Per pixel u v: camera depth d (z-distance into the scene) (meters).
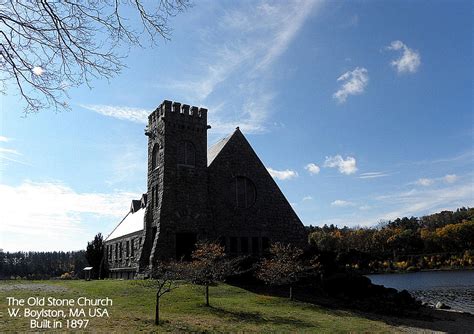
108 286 33.31
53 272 142.38
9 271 139.62
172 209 40.47
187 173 42.19
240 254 42.94
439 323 31.64
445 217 184.50
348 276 41.84
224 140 49.00
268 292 37.03
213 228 42.38
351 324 26.42
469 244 150.00
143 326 20.16
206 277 30.78
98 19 8.01
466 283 86.31
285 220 47.03
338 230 184.38
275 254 40.41
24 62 7.80
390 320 30.73
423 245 158.62
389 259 153.25
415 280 99.44
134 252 47.16
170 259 36.16
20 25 7.54
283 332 21.95
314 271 40.91
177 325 21.19
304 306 31.97
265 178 47.09
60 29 7.75
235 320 24.38
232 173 45.06
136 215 56.12
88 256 62.66
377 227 195.62
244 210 44.69
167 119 42.19
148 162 45.47
